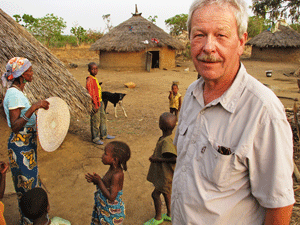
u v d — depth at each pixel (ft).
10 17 16.79
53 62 15.56
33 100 12.59
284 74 52.80
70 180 12.39
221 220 3.71
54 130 9.05
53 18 115.03
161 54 60.70
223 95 3.64
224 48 3.46
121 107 23.91
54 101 8.88
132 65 58.70
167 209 9.34
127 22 64.18
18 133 7.96
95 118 16.26
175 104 19.89
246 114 3.43
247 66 66.59
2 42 13.75
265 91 3.39
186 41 98.37
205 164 3.76
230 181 3.58
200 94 4.16
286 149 3.21
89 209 10.30
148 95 32.78
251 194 3.65
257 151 3.30
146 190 11.63
